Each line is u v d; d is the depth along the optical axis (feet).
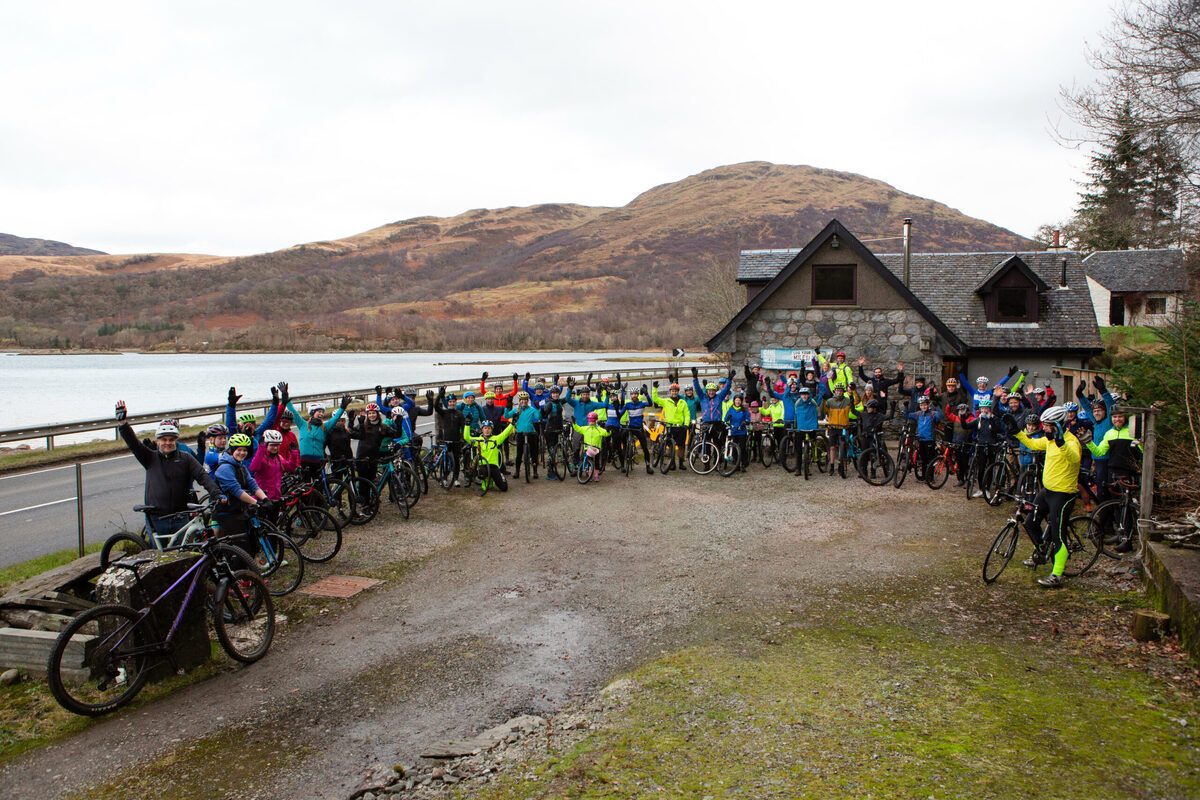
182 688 19.16
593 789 12.92
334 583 27.07
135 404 135.95
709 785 12.75
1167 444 30.94
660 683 17.80
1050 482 25.04
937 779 12.66
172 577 19.79
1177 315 34.71
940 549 29.89
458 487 44.88
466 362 313.94
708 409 49.11
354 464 35.68
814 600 24.20
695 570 27.91
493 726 16.79
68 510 40.75
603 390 49.47
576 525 35.14
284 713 17.69
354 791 14.02
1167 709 15.58
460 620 23.49
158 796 14.26
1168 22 36.27
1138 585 24.20
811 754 13.79
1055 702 16.10
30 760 15.76
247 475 25.38
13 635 19.98
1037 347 64.75
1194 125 37.27
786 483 44.88
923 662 18.76
